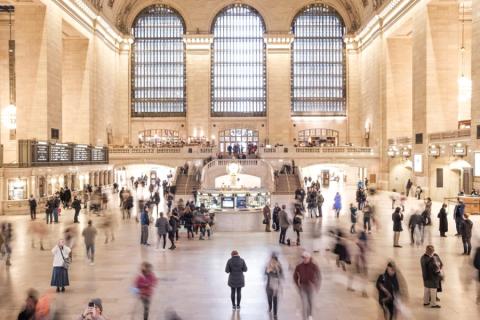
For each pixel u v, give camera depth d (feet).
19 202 87.20
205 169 122.83
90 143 136.87
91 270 45.88
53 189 100.22
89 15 133.59
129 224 76.64
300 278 31.04
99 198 88.99
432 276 33.65
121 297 37.14
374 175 146.10
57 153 103.19
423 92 110.83
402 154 126.21
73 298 36.81
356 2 163.94
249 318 32.65
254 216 70.95
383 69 140.77
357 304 35.32
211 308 34.73
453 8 108.58
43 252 54.29
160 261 49.90
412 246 56.03
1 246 47.91
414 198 113.50
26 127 105.40
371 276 43.01
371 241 59.41
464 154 91.71
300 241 61.05
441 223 61.52
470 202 80.79
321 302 35.78
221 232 69.46
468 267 45.70
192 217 63.82
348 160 146.10
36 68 105.09
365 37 159.43
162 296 37.65
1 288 39.60
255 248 56.65
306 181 136.26
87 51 135.95
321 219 79.77
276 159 145.69
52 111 108.47
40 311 24.95
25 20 105.09
